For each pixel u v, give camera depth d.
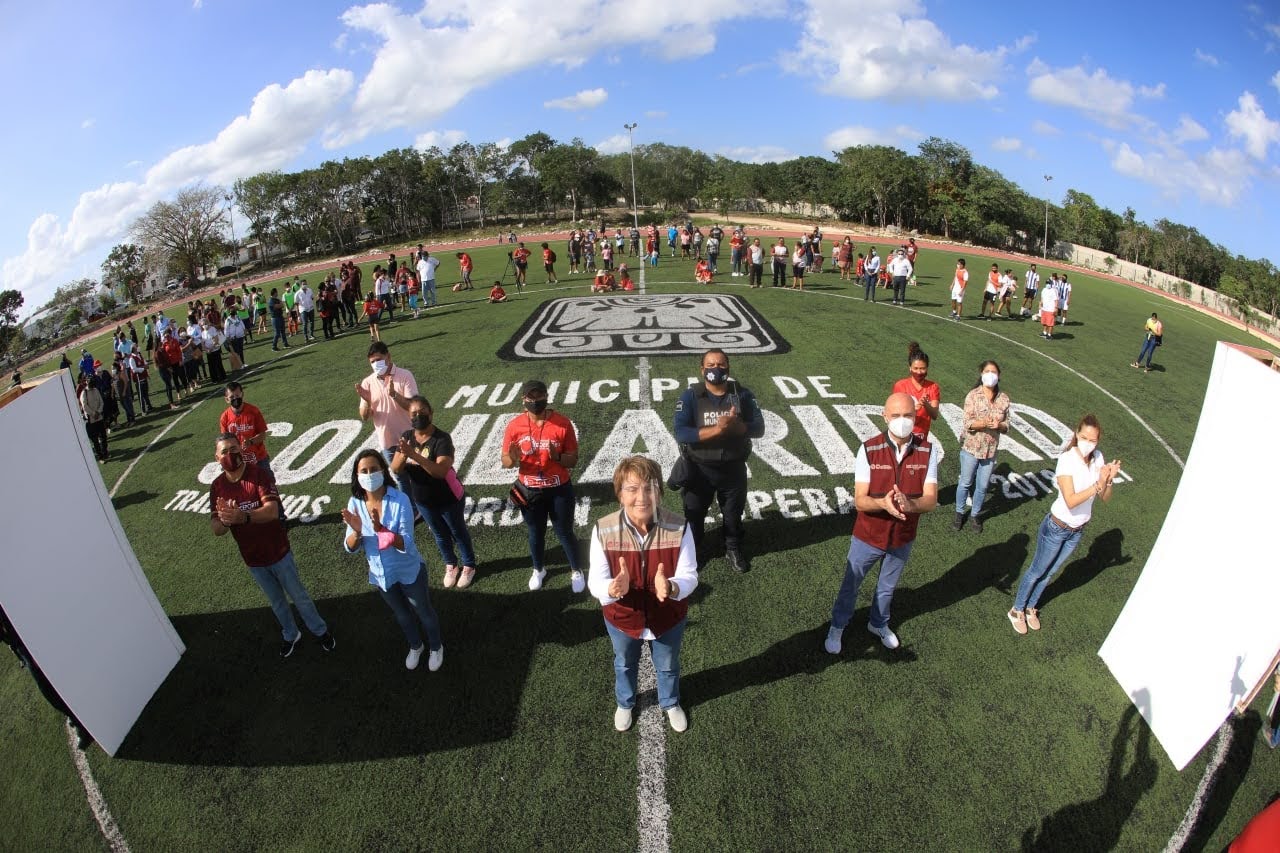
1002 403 6.98
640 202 95.88
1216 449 4.77
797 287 23.34
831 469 8.87
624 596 4.17
